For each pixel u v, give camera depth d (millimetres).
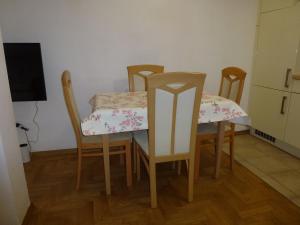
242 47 3111
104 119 1704
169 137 1709
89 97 2779
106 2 2561
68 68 2643
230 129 2244
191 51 2945
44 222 1686
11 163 1531
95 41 2635
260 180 2191
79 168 2021
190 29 2871
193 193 1995
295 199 1910
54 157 2732
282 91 2756
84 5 2518
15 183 1569
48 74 2605
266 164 2504
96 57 2682
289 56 2627
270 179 2209
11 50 2330
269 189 2047
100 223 1672
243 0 2947
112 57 2723
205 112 1854
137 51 2775
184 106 1645
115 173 2354
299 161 2572
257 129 3223
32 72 2426
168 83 1538
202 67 3039
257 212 1755
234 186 2094
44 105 2676
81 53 2633
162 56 2867
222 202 1873
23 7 2393
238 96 2170
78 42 2596
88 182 2197
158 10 2719
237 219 1684
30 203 1824
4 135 1462
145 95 2242
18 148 1666
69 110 1834
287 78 2662
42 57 2551
